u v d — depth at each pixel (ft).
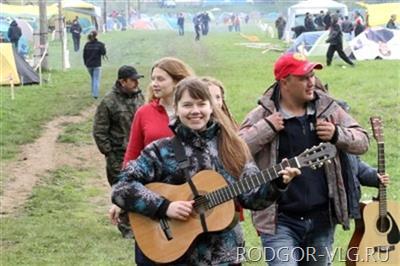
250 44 153.58
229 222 15.92
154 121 19.92
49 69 104.78
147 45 155.53
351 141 17.80
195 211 16.05
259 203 15.83
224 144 16.15
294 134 18.16
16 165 48.21
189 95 16.01
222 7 250.57
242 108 66.80
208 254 16.03
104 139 30.73
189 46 151.23
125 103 30.63
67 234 32.35
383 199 20.11
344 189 18.24
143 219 16.28
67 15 185.37
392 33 107.14
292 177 15.57
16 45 131.34
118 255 29.25
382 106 64.54
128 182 16.29
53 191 41.16
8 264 28.25
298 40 114.01
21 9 171.32
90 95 79.30
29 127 60.64
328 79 82.84
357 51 106.63
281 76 18.15
